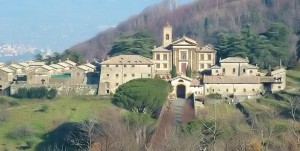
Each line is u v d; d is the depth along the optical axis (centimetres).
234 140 17900
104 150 19225
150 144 19575
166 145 17600
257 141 17575
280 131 18988
